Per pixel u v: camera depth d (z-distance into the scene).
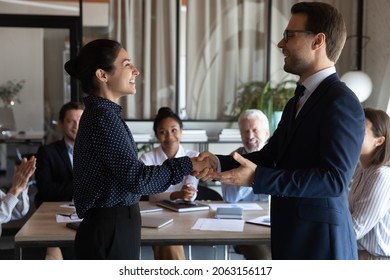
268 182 1.67
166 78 5.56
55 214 2.98
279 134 1.96
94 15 5.43
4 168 5.59
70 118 3.67
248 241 2.55
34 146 5.61
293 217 1.79
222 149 5.59
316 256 1.76
